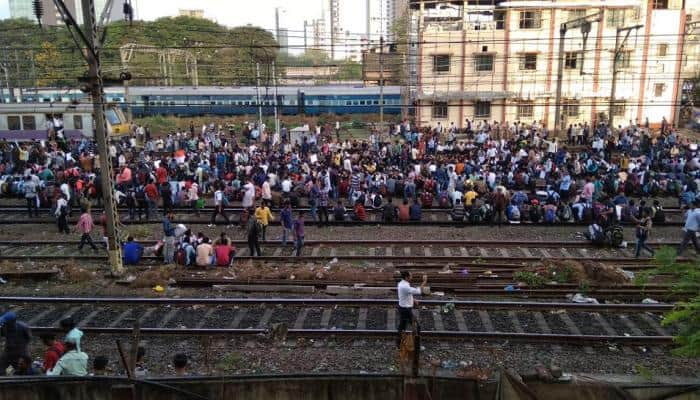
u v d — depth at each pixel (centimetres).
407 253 1891
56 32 5788
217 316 1366
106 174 1638
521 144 3381
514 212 2230
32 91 5506
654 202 2227
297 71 9725
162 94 5428
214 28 6669
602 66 4566
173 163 2812
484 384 766
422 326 1305
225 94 5431
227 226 2227
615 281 1561
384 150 3238
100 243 1989
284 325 1260
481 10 4488
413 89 4862
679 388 726
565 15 4459
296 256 1822
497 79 4559
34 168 2731
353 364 1133
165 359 1159
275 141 3753
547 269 1622
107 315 1378
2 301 1445
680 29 4556
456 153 3228
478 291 1512
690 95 4978
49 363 986
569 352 1188
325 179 2409
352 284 1564
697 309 827
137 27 5734
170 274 1645
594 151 3381
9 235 2111
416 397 762
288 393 782
